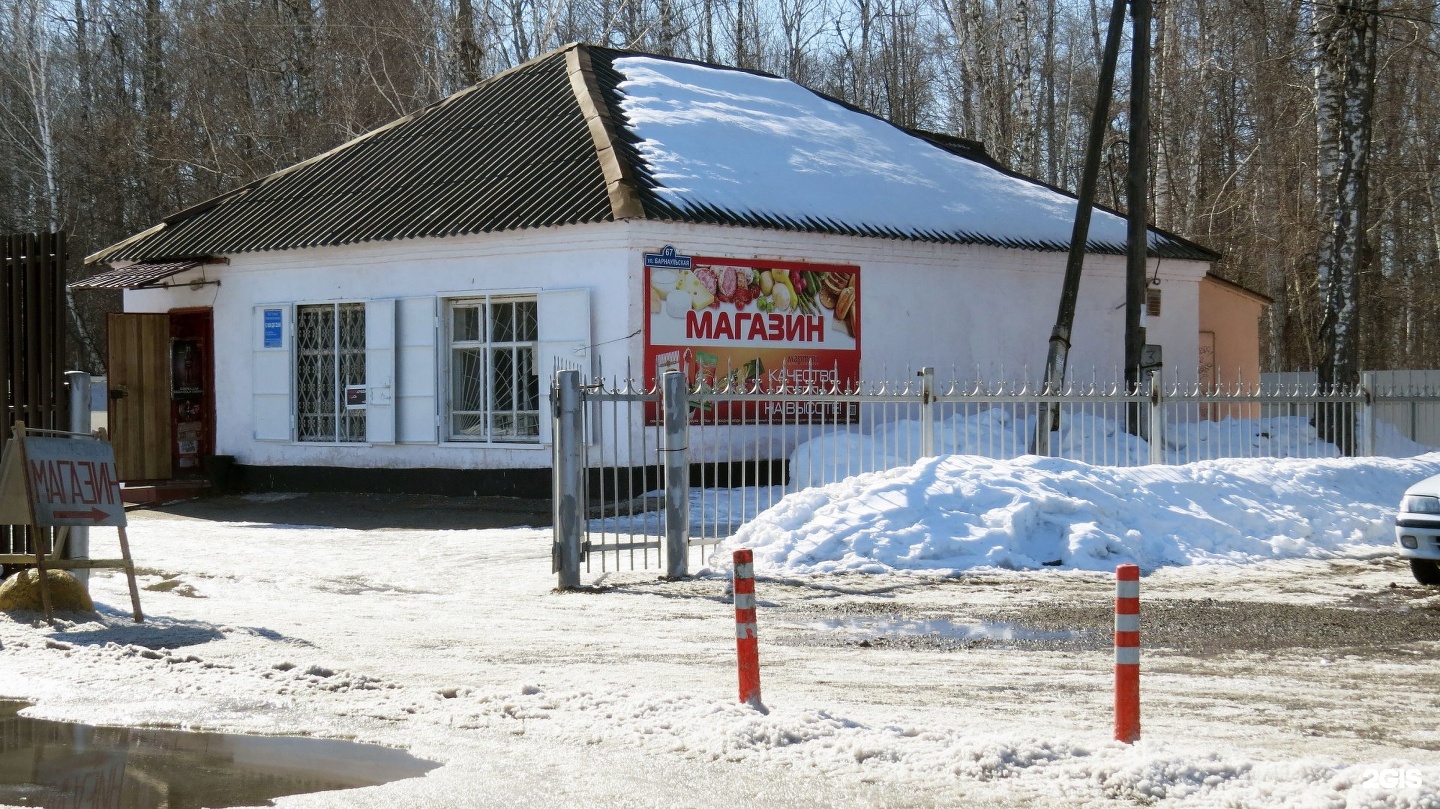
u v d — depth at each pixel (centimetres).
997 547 1347
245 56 3966
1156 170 3912
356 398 2155
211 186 4006
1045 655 943
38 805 597
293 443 2219
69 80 4609
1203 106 4181
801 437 2083
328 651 955
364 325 2144
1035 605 1146
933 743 666
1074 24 4744
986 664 912
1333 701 807
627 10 4128
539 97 2330
